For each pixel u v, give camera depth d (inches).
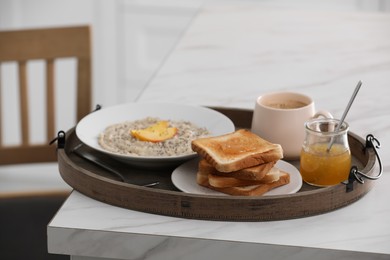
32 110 148.3
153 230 49.3
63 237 49.9
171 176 55.1
